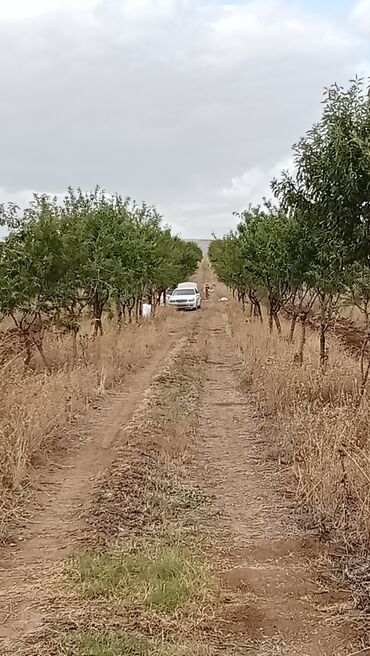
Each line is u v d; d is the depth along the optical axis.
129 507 7.55
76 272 15.54
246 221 21.09
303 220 10.30
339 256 9.47
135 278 21.59
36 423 9.78
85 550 6.38
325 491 7.46
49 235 14.66
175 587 5.51
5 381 10.62
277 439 10.38
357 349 19.58
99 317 19.17
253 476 9.05
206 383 17.27
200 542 6.72
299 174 9.09
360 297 13.06
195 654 4.62
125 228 19.73
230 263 27.70
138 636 4.82
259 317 27.88
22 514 7.56
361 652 4.74
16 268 14.40
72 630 4.91
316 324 25.73
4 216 14.49
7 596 5.54
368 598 5.55
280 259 15.38
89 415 12.62
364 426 8.86
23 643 4.76
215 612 5.28
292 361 14.10
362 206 8.62
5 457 8.50
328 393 12.16
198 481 8.85
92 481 8.73
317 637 4.96
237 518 7.48
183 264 48.28
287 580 5.89
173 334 30.55
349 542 6.66
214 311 47.94
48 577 5.88
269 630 5.04
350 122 8.46
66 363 15.31
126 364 18.64
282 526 7.22
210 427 12.09
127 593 5.48
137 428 11.09
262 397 13.45
